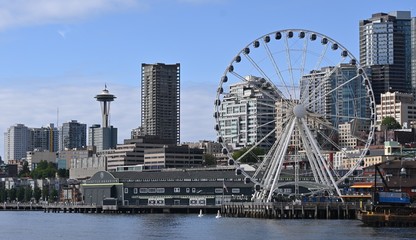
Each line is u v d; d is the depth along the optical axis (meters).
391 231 168.75
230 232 176.88
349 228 178.75
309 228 181.00
